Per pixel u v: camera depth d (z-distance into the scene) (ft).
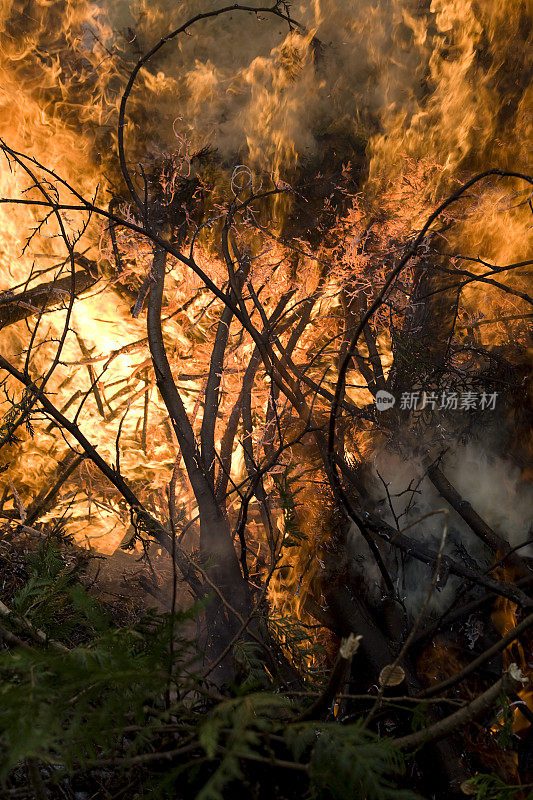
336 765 2.38
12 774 3.32
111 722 2.56
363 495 4.75
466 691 4.16
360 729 2.40
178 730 2.66
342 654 2.48
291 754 2.69
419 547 4.17
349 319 5.69
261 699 2.49
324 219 6.36
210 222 5.32
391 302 5.45
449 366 4.91
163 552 6.10
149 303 5.08
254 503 6.52
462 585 4.20
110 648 2.66
